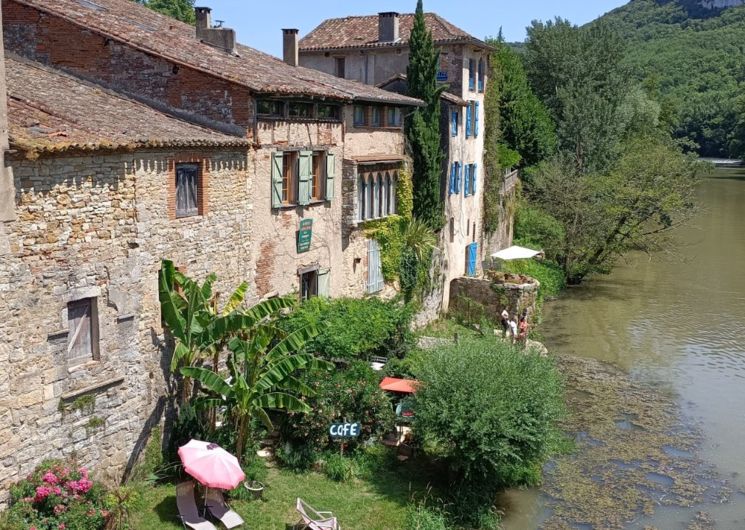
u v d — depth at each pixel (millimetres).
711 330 35688
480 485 18703
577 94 57969
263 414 17219
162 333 17281
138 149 15953
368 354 22297
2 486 13531
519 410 17984
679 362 31109
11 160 13094
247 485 17219
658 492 20422
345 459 18891
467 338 20969
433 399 18359
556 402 19250
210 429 18266
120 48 20531
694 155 55812
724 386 28438
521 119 54031
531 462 18984
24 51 21469
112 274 15633
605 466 21781
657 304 40469
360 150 25859
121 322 15992
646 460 22266
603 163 54969
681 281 45812
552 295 41906
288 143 21703
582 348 32906
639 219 44969
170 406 17688
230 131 19938
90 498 14531
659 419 25266
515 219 48312
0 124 12727
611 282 45906
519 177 52688
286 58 27906
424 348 24188
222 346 18094
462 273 37250
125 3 25578
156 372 17141
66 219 14375
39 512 13773
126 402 16297
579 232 45156
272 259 21562
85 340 15312
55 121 15094
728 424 24984
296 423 18703
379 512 17125
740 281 45719
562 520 18703
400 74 34688
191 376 16703
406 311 23750
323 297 23312
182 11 47312
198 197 18406
